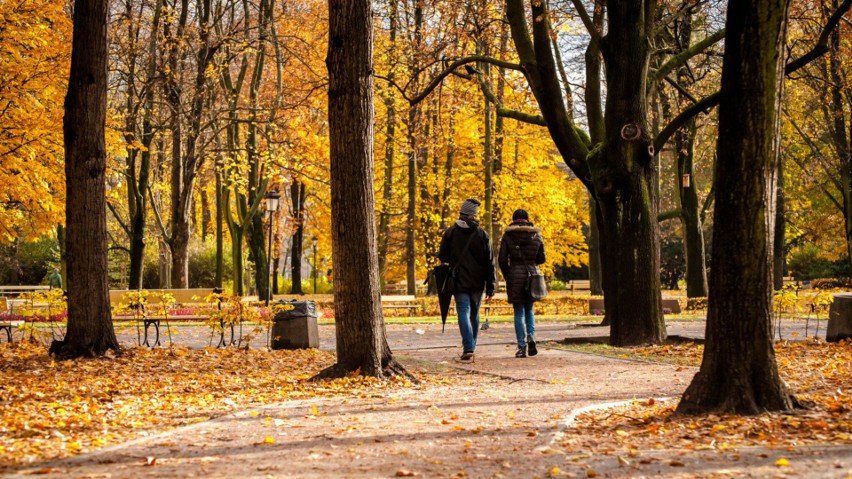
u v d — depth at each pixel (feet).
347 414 25.45
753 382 22.90
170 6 104.01
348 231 34.58
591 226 121.60
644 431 21.30
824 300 52.70
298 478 16.63
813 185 140.05
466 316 42.14
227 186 104.88
